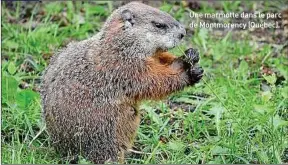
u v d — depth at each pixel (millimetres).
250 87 12500
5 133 11258
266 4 16141
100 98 10289
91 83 10305
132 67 10328
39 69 13117
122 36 10367
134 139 10781
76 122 10305
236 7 16078
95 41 10547
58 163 10492
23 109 11586
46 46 13914
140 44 10375
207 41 14711
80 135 10320
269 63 13617
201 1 16344
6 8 15609
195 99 12453
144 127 11359
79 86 10320
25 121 11344
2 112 11539
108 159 10383
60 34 14328
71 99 10312
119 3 16047
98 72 10312
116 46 10359
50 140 10859
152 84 10375
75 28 14773
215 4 16344
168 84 10430
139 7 10617
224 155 10312
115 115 10344
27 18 15328
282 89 11711
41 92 10789
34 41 13922
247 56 13914
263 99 11070
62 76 10453
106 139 10344
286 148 10688
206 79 12930
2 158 10148
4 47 13836
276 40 14961
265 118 10750
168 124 11570
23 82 12781
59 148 10602
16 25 14820
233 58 13859
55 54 10992
